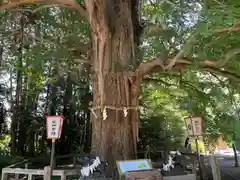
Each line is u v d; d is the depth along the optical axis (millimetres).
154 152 8695
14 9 6504
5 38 7992
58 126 4613
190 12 5242
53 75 8922
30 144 12289
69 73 8117
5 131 12859
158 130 10484
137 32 6355
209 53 5840
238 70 6301
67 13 7316
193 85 7824
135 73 5961
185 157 5902
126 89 5883
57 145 12016
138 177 4102
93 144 5867
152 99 10164
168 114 10812
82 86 10781
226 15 4324
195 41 5152
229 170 8758
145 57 6621
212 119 8125
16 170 4656
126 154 5637
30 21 7402
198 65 5898
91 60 6453
